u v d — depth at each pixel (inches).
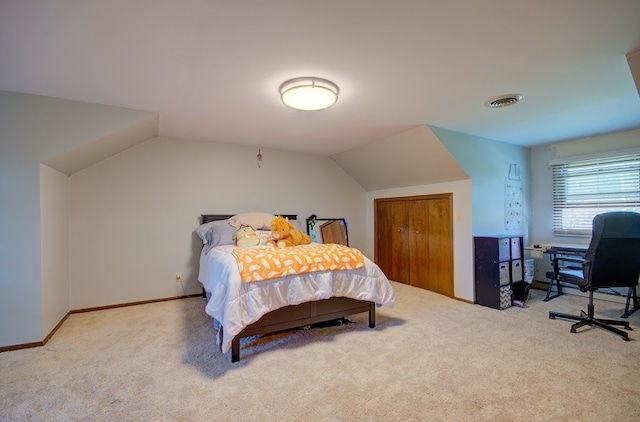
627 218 102.6
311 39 66.4
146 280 147.3
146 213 147.7
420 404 68.2
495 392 72.4
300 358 89.6
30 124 96.5
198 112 114.8
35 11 55.7
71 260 131.4
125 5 54.4
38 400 70.1
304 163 193.0
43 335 99.7
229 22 60.0
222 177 166.6
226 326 83.9
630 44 68.7
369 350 94.7
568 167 165.0
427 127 130.8
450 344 98.7
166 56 73.3
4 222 94.0
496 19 59.3
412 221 180.9
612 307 137.6
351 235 210.8
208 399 70.5
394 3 54.3
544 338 103.0
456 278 153.9
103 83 88.4
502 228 162.7
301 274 98.3
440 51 71.5
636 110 113.3
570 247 145.6
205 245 148.2
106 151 128.4
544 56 74.0
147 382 77.5
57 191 116.0
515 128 136.6
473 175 150.4
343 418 64.0
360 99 101.4
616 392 71.9
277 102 104.3
